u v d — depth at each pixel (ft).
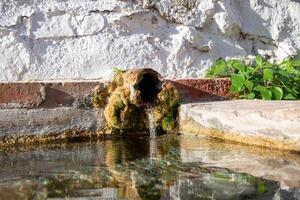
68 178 8.60
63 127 12.23
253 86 13.58
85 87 12.41
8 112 11.75
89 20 14.33
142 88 12.56
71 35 14.16
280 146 10.16
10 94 11.78
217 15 15.72
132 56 14.57
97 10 14.47
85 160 9.97
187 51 15.15
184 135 12.46
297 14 16.79
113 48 14.42
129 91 12.37
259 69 14.21
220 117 11.41
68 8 14.21
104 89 12.59
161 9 15.10
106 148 11.25
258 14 16.51
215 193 7.67
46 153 10.74
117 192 7.75
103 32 14.43
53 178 8.60
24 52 13.64
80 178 8.60
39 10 13.98
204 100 13.39
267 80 13.69
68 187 8.07
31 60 13.67
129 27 14.73
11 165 9.59
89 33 14.32
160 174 8.77
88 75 14.12
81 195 7.64
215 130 11.63
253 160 9.57
